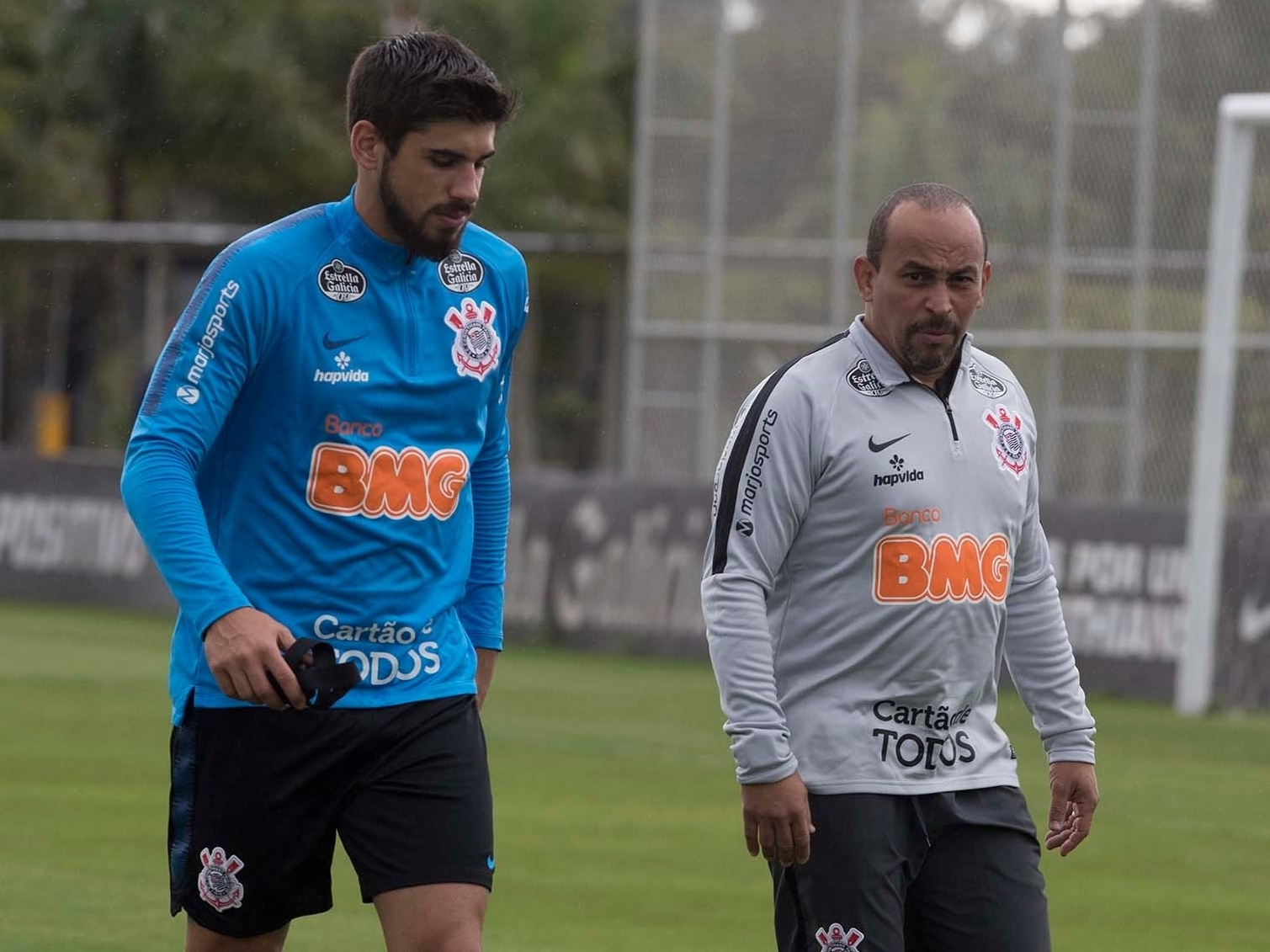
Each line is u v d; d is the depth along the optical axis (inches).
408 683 561.3
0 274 4527.6
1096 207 2365.9
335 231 553.9
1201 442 1882.4
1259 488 2208.4
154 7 4382.4
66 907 929.5
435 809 554.9
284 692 508.1
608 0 4936.0
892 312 557.9
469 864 555.2
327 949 871.7
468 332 569.9
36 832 1135.6
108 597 2795.3
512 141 4579.2
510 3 4682.6
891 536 560.1
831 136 2551.7
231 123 4394.7
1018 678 607.8
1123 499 2331.4
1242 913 1000.9
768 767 548.4
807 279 2568.9
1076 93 2381.9
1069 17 2388.0
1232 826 1273.4
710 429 2623.0
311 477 553.0
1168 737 1731.1
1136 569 2050.9
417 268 561.3
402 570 561.0
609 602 2427.4
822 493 562.6
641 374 2664.9
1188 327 2298.2
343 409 552.7
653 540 2395.4
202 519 527.2
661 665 2293.3
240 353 541.6
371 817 554.6
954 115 2469.2
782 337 2583.7
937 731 565.3
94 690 1882.4
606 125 4719.5
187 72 4375.0
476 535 612.7
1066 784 600.1
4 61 4571.9
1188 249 2306.8
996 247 2426.2
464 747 564.7
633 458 2657.5
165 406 535.2
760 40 2600.9
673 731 1705.2
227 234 3481.8
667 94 2647.6
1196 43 2311.8
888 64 2514.8
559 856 1112.8
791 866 564.1
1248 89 2283.5
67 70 4453.7
